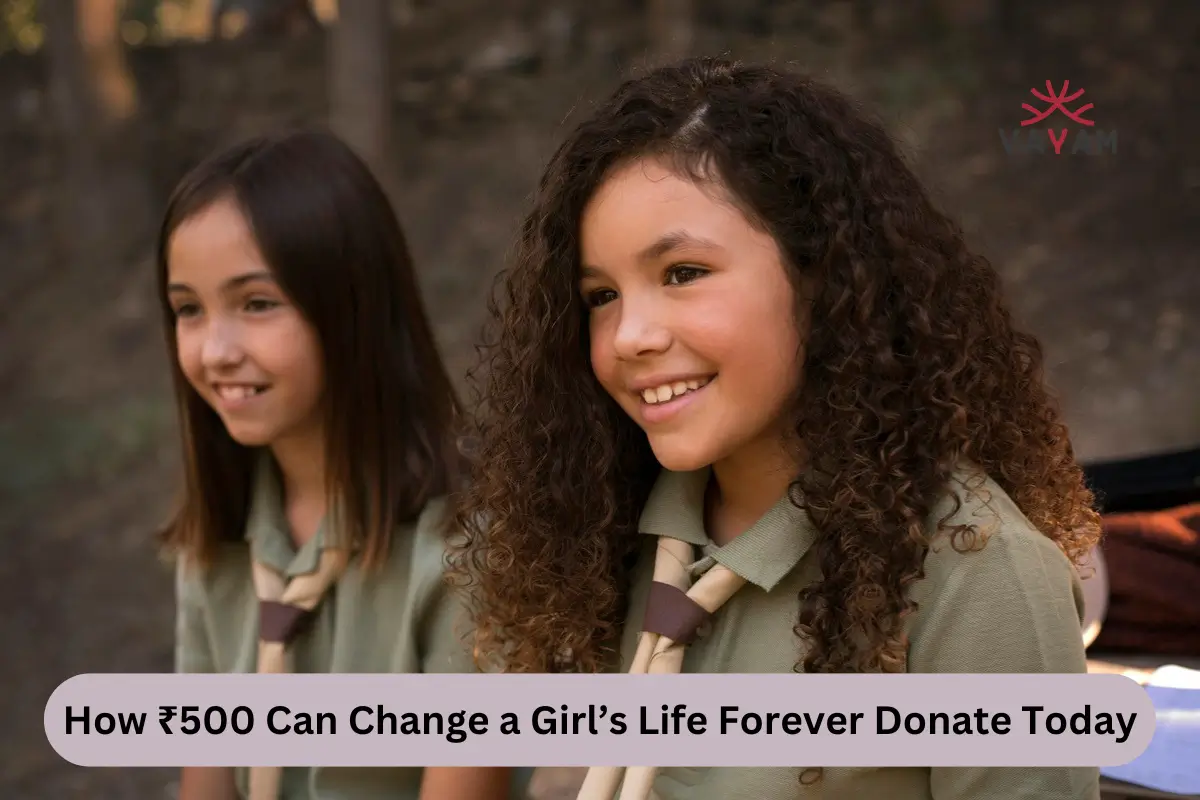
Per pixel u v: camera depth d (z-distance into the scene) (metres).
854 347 1.10
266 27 7.06
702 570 1.20
